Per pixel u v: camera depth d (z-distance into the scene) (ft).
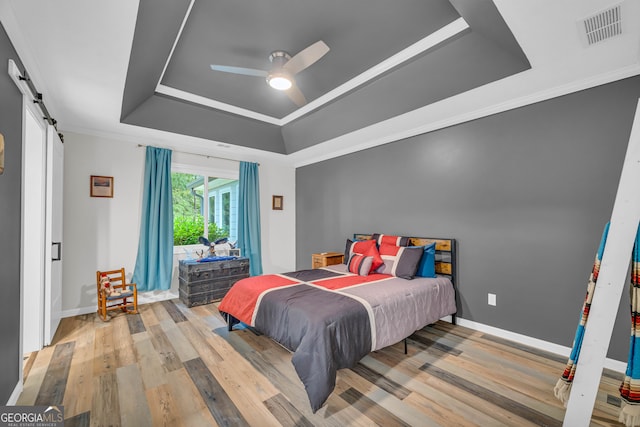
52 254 8.80
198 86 10.23
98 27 5.61
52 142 8.50
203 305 12.54
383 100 10.07
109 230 12.05
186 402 5.89
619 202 4.48
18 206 5.97
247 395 6.14
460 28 7.07
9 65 5.41
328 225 16.30
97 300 11.59
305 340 6.08
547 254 8.34
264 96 11.09
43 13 5.17
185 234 14.58
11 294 5.60
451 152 10.66
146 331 9.59
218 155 15.47
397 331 7.60
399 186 12.49
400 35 7.52
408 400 6.00
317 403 5.47
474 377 6.87
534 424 5.28
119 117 10.40
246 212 16.10
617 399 6.02
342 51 8.22
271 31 7.29
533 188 8.62
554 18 5.32
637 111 4.43
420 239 11.40
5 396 5.32
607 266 4.50
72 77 7.55
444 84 8.51
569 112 7.97
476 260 9.90
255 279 9.78
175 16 6.10
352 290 8.29
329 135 13.07
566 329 7.97
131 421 5.32
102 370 7.09
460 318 10.27
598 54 6.45
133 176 12.70
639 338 4.24
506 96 8.70
